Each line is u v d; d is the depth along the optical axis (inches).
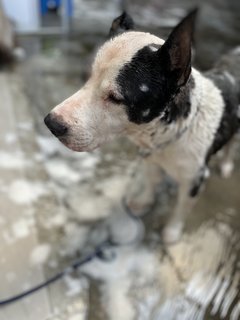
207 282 20.9
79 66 37.8
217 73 20.2
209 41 43.3
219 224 24.1
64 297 19.3
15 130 29.1
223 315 19.4
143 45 14.2
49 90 34.0
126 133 16.4
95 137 15.1
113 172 26.8
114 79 14.0
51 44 41.3
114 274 20.7
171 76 14.2
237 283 21.0
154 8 50.0
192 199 20.6
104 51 14.6
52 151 27.8
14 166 26.0
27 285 19.5
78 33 43.5
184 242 22.8
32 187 24.8
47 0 42.6
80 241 22.0
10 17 41.3
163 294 20.1
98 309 19.0
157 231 23.4
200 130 17.5
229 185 26.9
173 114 15.7
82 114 14.4
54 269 20.5
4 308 18.4
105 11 48.8
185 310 19.5
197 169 18.8
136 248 22.2
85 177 26.2
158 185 26.3
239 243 23.1
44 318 18.3
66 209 23.8
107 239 22.4
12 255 20.7
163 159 18.8
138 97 14.1
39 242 21.6
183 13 49.2
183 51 13.3
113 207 24.3
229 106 19.2
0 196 23.8
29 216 22.9
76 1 50.3
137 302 19.6
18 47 40.0
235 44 43.2
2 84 34.1
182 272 21.2
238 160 29.1
